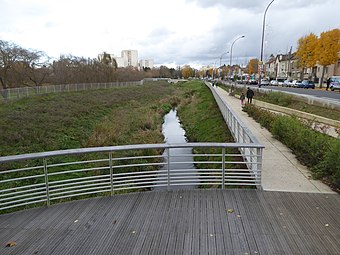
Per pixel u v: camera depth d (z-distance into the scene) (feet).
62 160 39.58
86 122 70.49
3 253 11.55
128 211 15.16
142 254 11.39
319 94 90.02
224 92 131.95
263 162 24.62
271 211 15.01
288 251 11.47
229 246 11.87
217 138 45.62
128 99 121.49
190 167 36.68
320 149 22.44
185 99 138.92
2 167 33.50
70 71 147.23
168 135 65.77
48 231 13.25
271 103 71.10
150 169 33.96
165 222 13.93
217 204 15.90
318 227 13.29
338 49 136.87
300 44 168.45
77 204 16.10
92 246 11.98
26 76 114.73
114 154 36.04
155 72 389.39
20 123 57.62
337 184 18.07
